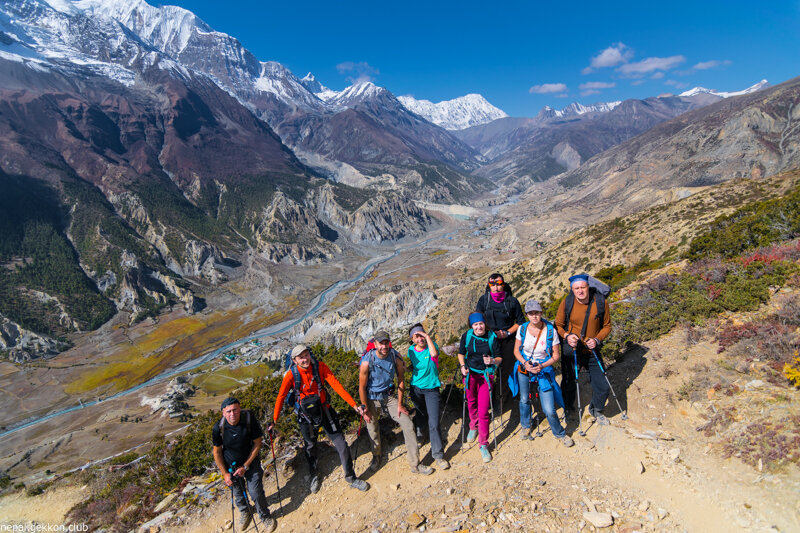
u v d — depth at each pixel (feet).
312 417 23.25
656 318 33.47
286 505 24.16
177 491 31.32
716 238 59.00
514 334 26.76
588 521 18.06
